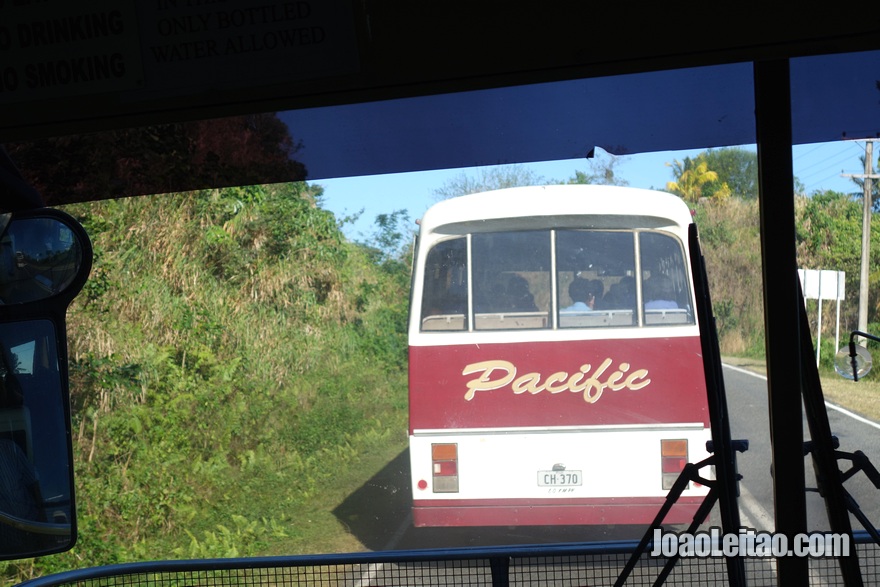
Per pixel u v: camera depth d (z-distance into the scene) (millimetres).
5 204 3211
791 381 2592
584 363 7668
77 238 3264
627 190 7828
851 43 2402
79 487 8992
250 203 14289
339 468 12000
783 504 2586
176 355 11578
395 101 2871
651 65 2498
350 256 17422
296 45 2584
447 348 7805
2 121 2693
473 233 7906
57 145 3105
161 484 9445
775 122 2570
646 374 7605
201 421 10938
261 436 11703
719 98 2803
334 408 13578
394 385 16500
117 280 10867
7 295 3273
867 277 17281
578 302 7742
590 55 2504
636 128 2844
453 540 9031
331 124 2926
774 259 2592
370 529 9477
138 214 11562
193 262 12625
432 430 7738
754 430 11242
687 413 7535
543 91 2828
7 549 3266
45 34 2648
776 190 2586
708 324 2484
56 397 3283
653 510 7477
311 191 15930
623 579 2584
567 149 2871
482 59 2549
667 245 7750
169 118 2670
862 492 8531
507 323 7785
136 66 2639
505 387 7711
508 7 2516
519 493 7625
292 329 14578
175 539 9094
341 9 2555
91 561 8414
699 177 14891
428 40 2541
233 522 9531
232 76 2605
